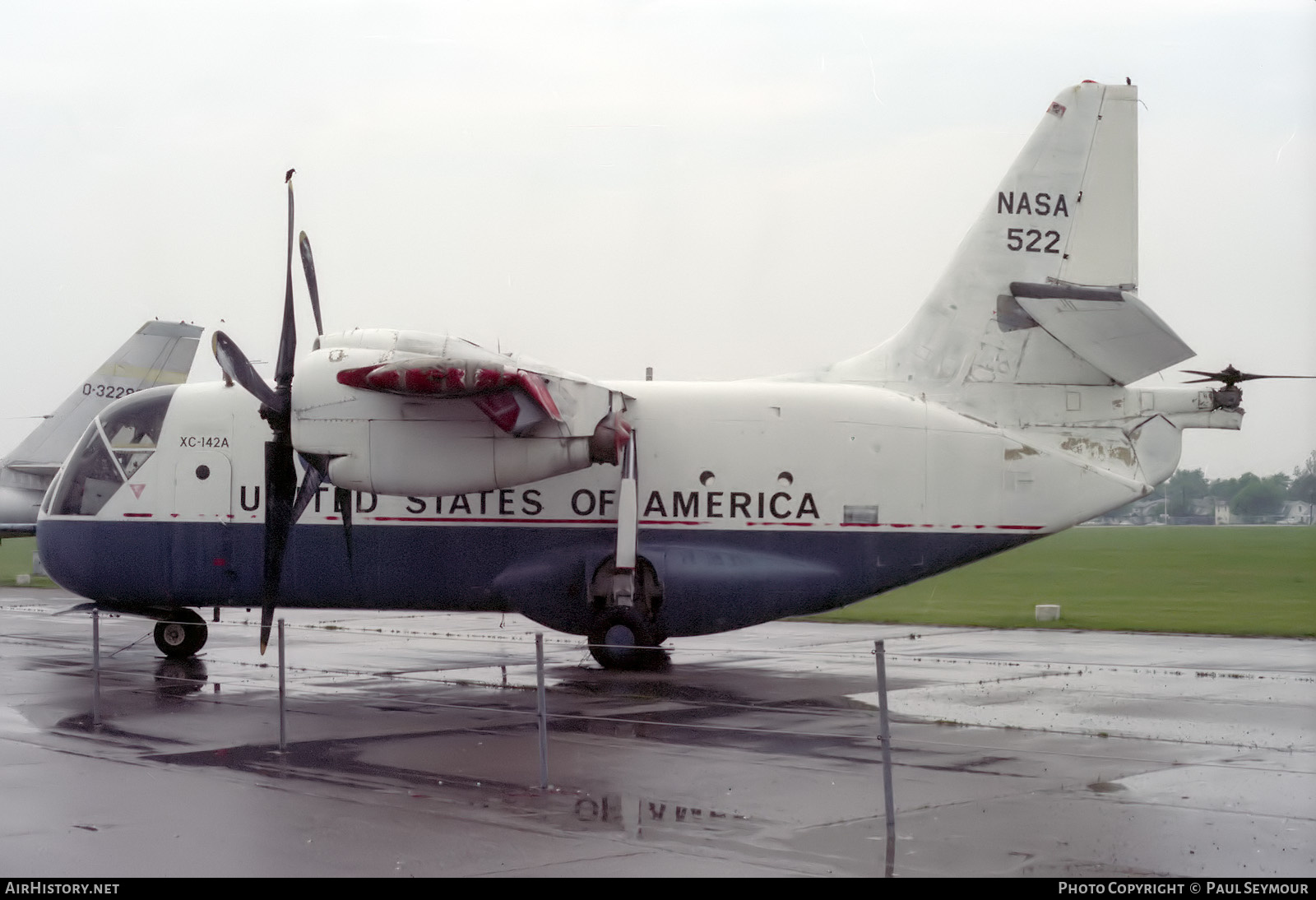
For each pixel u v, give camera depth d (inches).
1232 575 1632.6
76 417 1268.5
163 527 738.8
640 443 711.7
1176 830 342.6
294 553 727.7
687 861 314.0
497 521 715.4
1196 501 4857.3
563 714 550.0
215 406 744.3
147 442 747.4
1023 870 305.6
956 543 704.4
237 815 358.9
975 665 729.6
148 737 488.4
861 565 703.7
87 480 750.5
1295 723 520.4
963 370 723.4
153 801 376.5
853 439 706.2
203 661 759.1
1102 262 725.9
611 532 711.1
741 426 710.5
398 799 381.1
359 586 728.3
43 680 668.7
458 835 337.7
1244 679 655.8
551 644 870.4
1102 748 466.3
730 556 702.5
